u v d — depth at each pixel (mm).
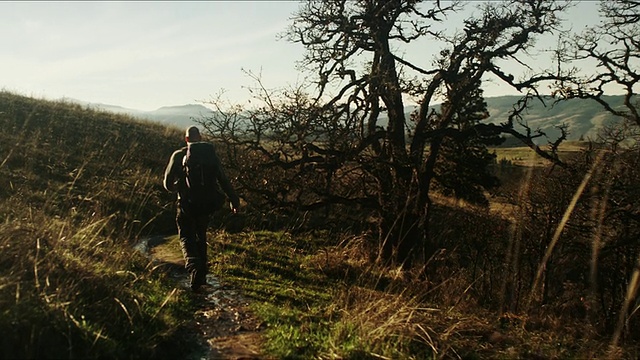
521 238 10430
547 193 10078
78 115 25297
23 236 5195
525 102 13969
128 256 6895
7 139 17266
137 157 20422
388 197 13711
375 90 13500
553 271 10656
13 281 4324
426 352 4848
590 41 13992
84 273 5004
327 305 6207
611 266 10812
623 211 9320
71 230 6293
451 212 16031
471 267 12648
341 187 14438
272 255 9531
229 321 5465
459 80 13914
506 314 7336
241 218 13984
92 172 16328
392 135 13641
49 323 3992
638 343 6980
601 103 13281
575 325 7004
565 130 11938
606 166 8625
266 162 13148
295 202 13453
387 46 14273
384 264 10438
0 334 3693
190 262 6465
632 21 14109
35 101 26078
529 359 5145
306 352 4676
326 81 14359
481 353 5113
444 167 15844
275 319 5500
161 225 12922
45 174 14953
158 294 5773
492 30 13531
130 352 4156
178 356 4461
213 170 6652
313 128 12242
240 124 12359
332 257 9227
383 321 5176
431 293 7602
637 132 8672
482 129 13875
